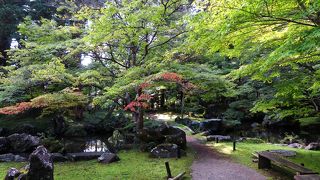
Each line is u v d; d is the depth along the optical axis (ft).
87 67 44.34
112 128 58.59
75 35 48.16
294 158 33.09
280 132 62.69
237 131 64.28
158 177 26.11
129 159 33.63
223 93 45.42
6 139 38.32
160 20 36.52
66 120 57.47
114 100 43.78
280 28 20.16
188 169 29.01
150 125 49.90
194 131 58.95
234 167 29.68
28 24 46.19
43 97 35.63
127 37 38.22
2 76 48.37
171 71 34.50
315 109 32.73
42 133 50.11
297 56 23.41
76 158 33.27
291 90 29.22
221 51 23.40
